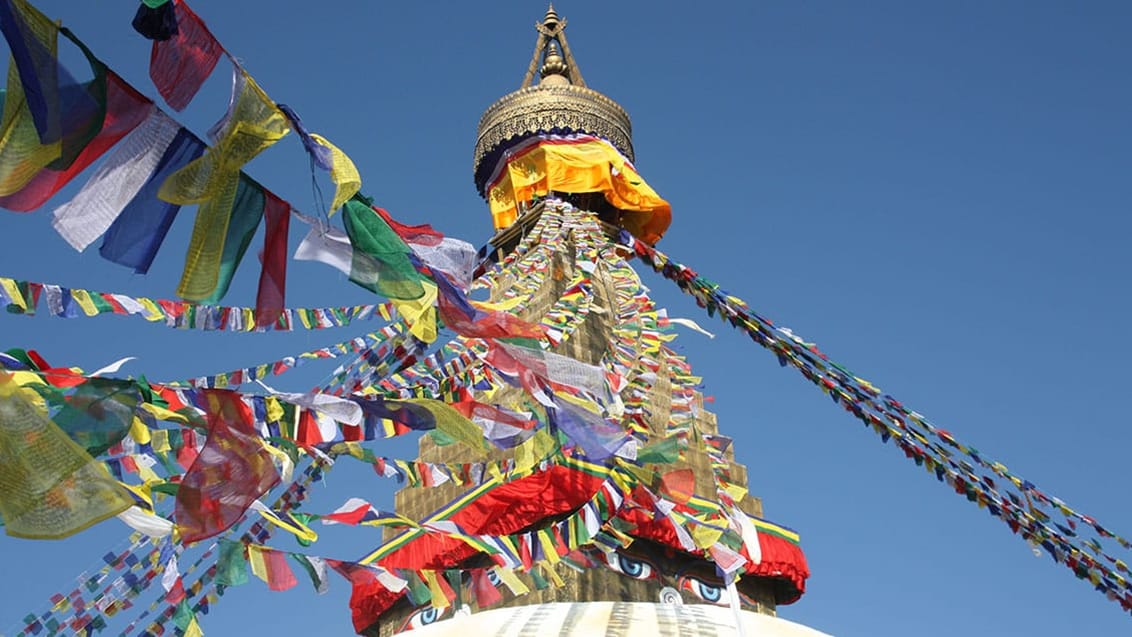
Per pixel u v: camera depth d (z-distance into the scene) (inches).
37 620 404.5
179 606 423.2
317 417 381.1
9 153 280.8
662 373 865.5
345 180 324.8
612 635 677.3
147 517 352.8
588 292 645.3
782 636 735.7
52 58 276.8
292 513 418.6
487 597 470.3
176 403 351.6
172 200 308.7
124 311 361.4
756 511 887.7
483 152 1085.1
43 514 288.7
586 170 1025.5
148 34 287.0
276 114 315.0
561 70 1146.0
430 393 470.9
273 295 340.8
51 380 323.9
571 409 430.9
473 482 454.9
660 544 810.8
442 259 383.6
